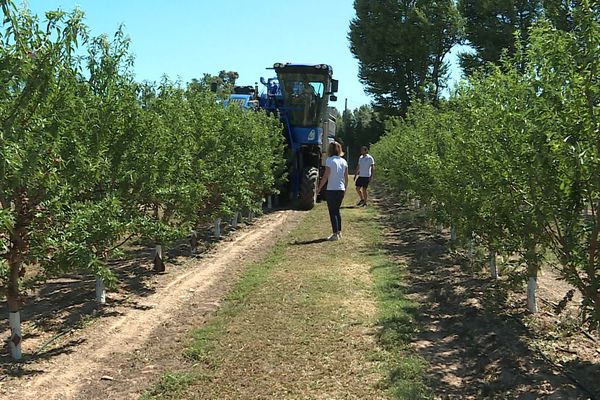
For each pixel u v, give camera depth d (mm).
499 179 4629
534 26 4555
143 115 6738
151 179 7004
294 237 11516
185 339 5633
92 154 5938
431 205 10711
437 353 5258
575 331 5477
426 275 8211
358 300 6871
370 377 4672
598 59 3607
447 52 40938
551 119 3906
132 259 9492
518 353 5109
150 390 4469
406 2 41031
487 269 8250
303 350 5258
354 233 11953
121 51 6480
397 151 13883
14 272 5086
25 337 5777
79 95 6008
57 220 5195
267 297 7004
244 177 11375
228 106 12125
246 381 4613
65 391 4516
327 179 11055
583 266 4074
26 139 4434
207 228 12766
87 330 5961
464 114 6324
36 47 4227
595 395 4242
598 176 3568
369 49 42156
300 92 16344
